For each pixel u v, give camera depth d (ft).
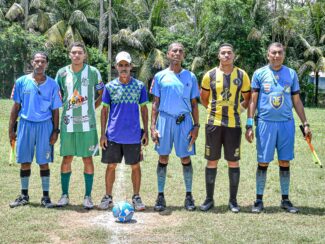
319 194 23.44
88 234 16.94
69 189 23.95
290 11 112.98
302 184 25.53
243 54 110.52
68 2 109.40
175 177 27.07
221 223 18.40
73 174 27.43
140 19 116.98
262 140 20.20
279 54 19.89
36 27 112.37
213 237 16.78
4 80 107.96
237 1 106.42
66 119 20.27
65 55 106.63
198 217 19.22
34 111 20.12
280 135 20.10
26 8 110.01
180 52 20.18
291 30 112.78
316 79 119.65
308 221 18.80
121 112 20.08
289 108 20.11
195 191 24.03
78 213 19.75
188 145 20.44
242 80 20.06
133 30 117.60
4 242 16.16
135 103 20.24
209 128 20.21
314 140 44.91
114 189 24.07
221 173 28.12
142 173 28.07
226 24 109.29
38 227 17.69
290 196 22.97
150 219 19.06
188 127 20.44
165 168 20.85
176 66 20.35
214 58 112.16
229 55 19.67
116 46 114.62
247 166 30.71
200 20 115.75
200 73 111.96
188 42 114.01
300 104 20.62
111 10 110.11
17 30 103.76
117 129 20.07
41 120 20.20
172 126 20.33
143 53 112.47
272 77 20.07
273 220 18.88
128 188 24.35
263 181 20.44
